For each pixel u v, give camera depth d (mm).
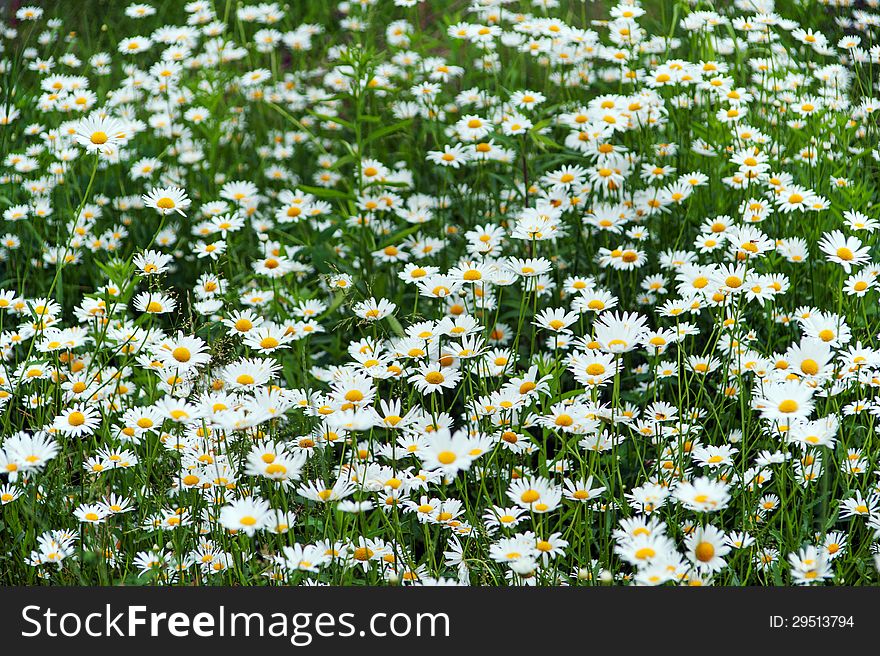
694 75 3477
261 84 4113
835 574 2963
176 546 2994
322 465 2969
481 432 3062
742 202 3412
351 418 2949
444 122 3812
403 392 3164
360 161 3508
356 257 3514
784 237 3371
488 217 3562
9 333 3203
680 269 3162
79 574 2982
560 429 3086
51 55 3916
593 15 4168
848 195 3334
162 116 3840
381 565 2977
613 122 3453
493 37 3756
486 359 3145
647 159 3516
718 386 3152
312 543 3002
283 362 3264
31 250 3492
